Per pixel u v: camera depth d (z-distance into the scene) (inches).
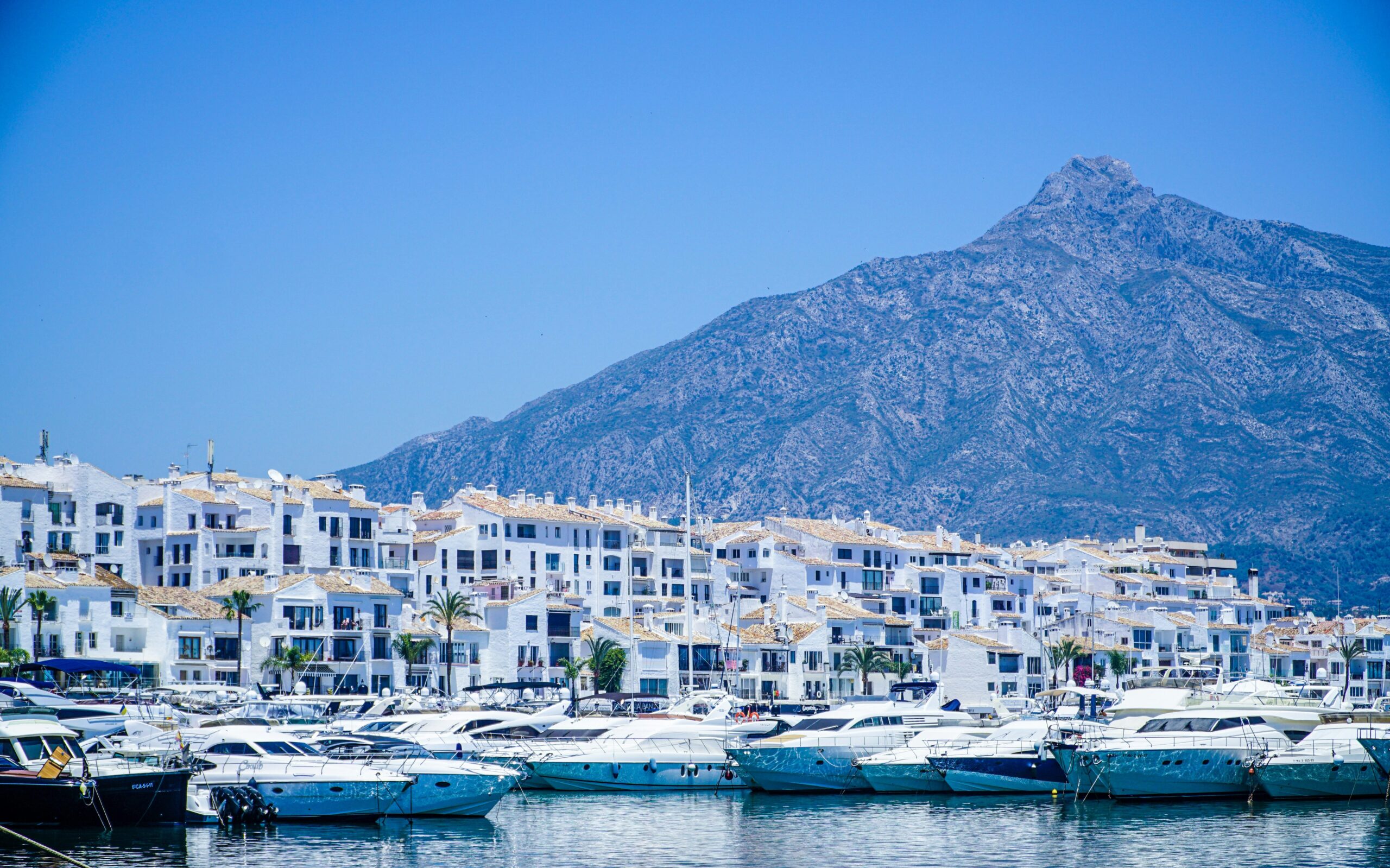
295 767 3754.9
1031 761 4453.7
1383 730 4303.6
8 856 3147.1
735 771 4598.9
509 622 7337.6
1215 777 4242.1
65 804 3361.2
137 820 3442.4
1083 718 5049.2
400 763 3924.7
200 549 7578.7
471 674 7253.9
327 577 7066.9
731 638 7657.5
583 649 7578.7
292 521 7662.4
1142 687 5221.5
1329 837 3703.3
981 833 3796.8
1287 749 4254.4
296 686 6181.1
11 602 6289.4
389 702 5492.1
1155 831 3799.2
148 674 6579.7
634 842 3659.0
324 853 3422.7
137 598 6752.0
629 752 4547.2
